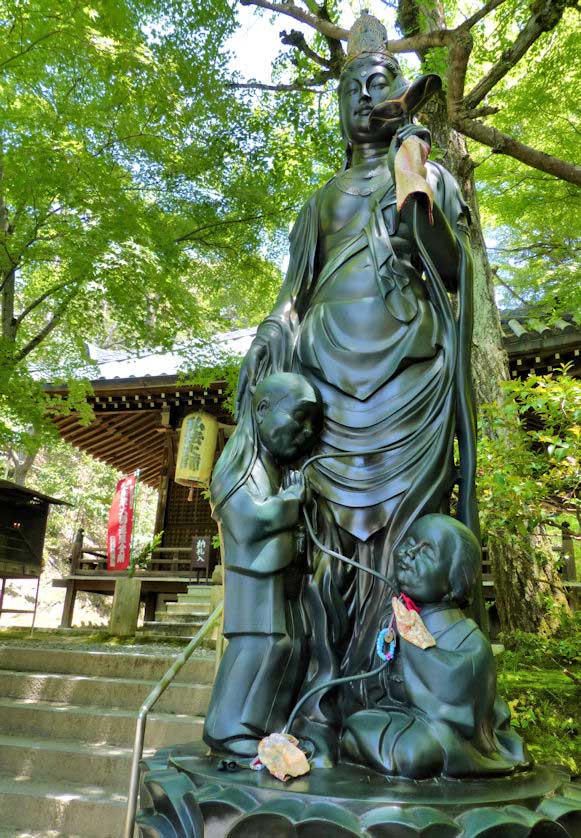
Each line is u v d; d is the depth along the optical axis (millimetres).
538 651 5594
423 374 2521
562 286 8156
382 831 1540
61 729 4695
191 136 8680
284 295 3018
